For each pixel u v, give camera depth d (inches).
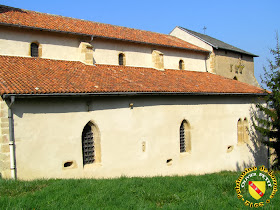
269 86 724.0
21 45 583.5
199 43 964.0
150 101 597.3
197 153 687.7
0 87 410.9
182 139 677.9
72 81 509.4
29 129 439.8
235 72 1039.6
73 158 485.7
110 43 706.8
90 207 299.7
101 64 674.8
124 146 551.8
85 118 501.0
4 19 570.9
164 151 619.2
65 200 320.2
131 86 561.9
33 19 634.8
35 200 315.9
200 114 698.2
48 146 458.3
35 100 446.9
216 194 362.0
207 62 940.0
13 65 517.3
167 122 627.2
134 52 750.5
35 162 444.1
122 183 402.9
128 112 559.8
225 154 755.4
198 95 690.2
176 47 820.6
